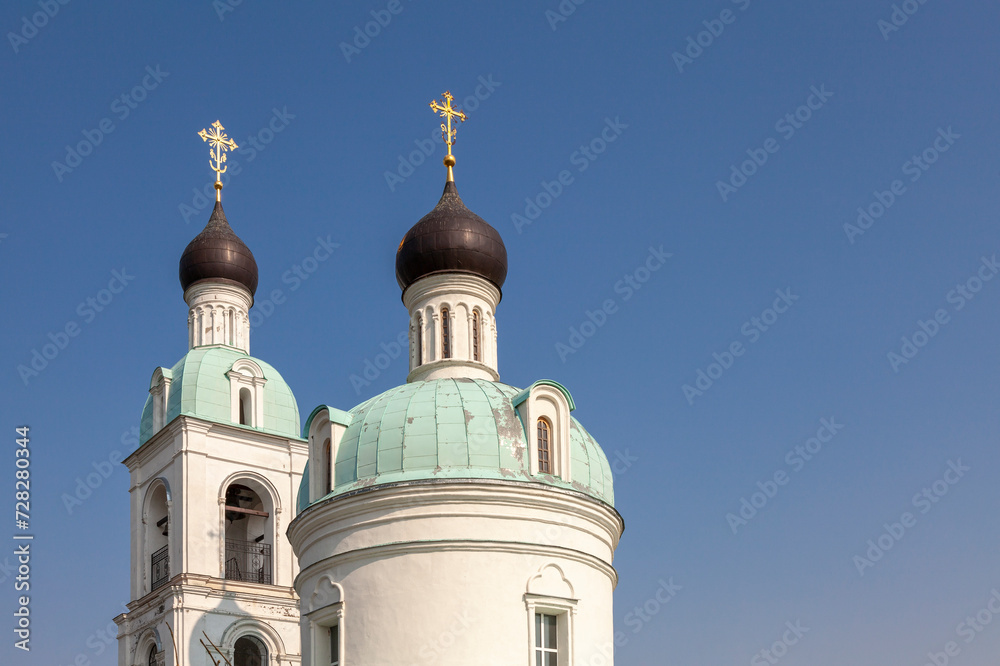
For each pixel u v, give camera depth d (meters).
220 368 64.12
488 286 50.47
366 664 41.28
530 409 43.91
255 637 60.22
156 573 62.19
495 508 42.16
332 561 42.88
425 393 44.94
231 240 67.31
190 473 60.94
